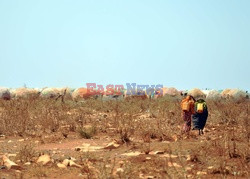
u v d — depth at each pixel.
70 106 58.34
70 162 21.53
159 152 24.30
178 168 20.08
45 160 22.19
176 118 42.09
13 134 34.47
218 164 20.98
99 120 42.50
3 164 21.45
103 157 24.05
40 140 31.56
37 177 19.36
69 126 38.03
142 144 27.62
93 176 19.09
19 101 59.75
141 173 19.58
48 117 40.00
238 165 21.03
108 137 33.09
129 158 23.02
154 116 47.09
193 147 25.09
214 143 25.91
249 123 36.62
